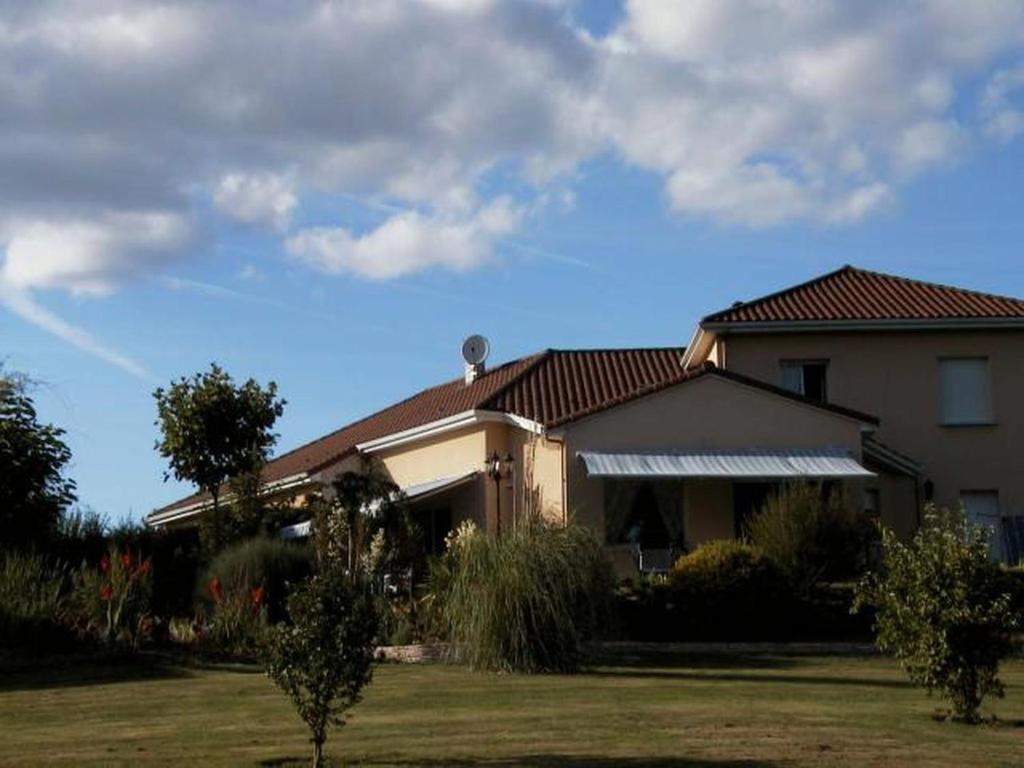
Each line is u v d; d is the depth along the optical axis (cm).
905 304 4275
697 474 3428
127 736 1648
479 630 2428
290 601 1415
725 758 1473
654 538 3641
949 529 2050
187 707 1923
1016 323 4147
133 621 2614
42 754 1507
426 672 2402
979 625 1795
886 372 4181
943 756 1502
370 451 4509
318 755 1395
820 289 4494
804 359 4175
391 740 1591
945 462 4153
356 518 3178
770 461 3562
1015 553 3984
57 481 3272
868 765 1441
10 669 2400
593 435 3591
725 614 2895
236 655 2573
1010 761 1478
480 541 2520
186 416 3909
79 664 2467
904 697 2045
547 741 1583
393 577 2988
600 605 2514
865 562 3183
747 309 4253
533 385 4069
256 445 4009
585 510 3534
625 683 2209
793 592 2948
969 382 4212
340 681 1388
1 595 2609
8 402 3256
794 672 2409
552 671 2402
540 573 2441
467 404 4231
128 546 3338
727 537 3659
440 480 4078
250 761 1441
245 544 3212
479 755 1486
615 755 1488
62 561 3216
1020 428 4169
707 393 3653
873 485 4044
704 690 2106
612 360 4406
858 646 2798
